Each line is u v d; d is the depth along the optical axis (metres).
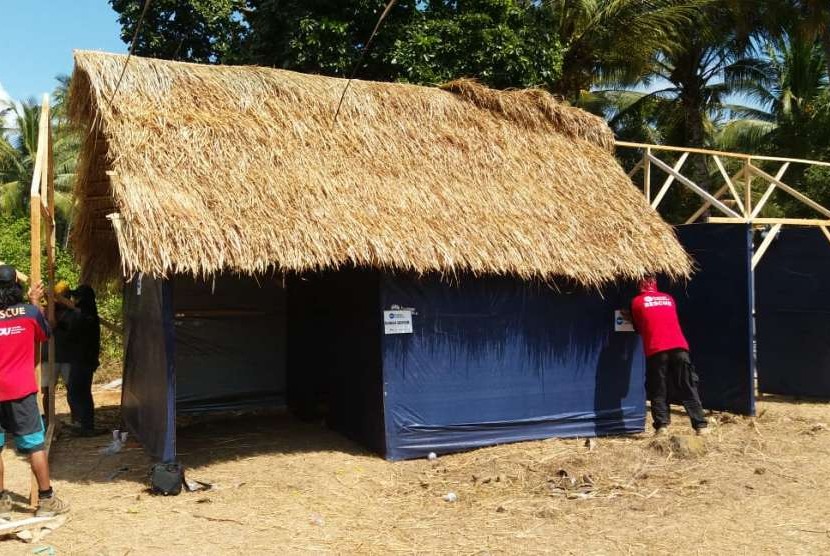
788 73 26.28
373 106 9.19
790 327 11.51
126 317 9.60
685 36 20.73
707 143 27.22
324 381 9.45
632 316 8.76
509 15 15.33
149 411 7.83
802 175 23.39
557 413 8.52
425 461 7.72
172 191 6.95
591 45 18.48
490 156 9.24
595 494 6.37
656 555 5.09
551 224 8.50
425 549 5.27
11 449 8.45
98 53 7.97
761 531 5.51
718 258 10.17
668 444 7.52
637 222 9.02
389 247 7.31
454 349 8.03
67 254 14.80
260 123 8.26
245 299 10.72
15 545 5.30
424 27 14.63
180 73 8.39
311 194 7.64
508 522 5.77
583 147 10.12
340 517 5.97
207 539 5.45
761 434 8.55
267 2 15.48
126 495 6.53
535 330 8.45
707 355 10.30
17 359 5.84
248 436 9.08
